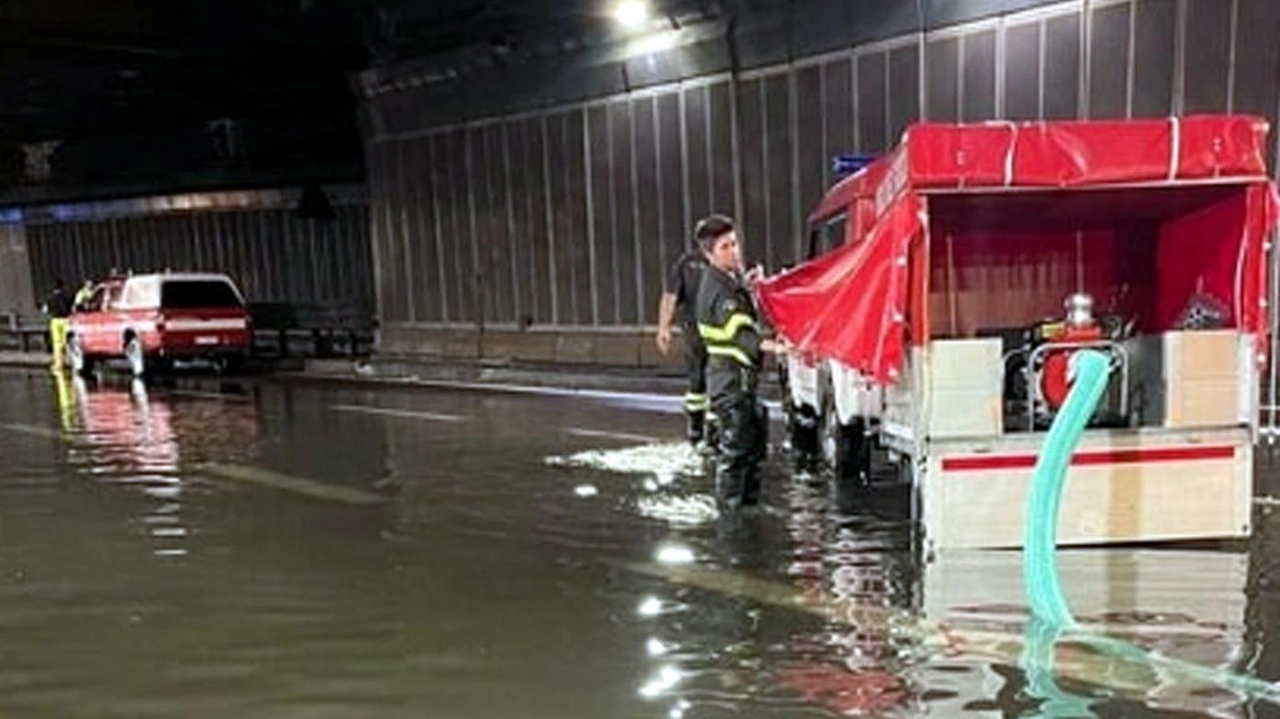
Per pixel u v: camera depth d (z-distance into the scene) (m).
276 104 27.77
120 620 6.17
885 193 7.09
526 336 20.53
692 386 10.58
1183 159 6.36
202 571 7.12
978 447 6.55
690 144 17.33
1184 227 7.19
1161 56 11.71
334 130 27.30
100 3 19.25
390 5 21.55
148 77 24.67
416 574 6.90
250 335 23.00
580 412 14.53
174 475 10.60
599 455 10.95
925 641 5.35
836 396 9.01
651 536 7.60
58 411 16.30
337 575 6.93
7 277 36.56
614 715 4.65
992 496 6.59
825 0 15.07
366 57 23.22
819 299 7.37
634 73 17.89
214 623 6.07
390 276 23.56
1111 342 6.99
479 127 20.95
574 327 19.67
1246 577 6.13
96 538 8.09
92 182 32.62
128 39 20.66
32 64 22.77
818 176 15.65
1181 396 6.65
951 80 13.83
